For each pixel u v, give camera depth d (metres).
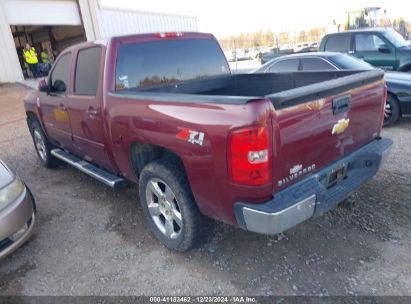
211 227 2.86
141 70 3.48
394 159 4.69
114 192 4.42
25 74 18.75
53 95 4.34
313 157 2.49
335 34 9.66
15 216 2.92
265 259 2.84
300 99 2.25
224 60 4.36
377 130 3.21
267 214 2.15
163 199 2.98
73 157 4.61
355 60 6.82
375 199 3.62
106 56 3.28
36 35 25.53
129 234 3.40
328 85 2.42
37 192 4.60
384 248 2.85
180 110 2.45
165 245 3.10
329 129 2.55
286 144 2.23
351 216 3.34
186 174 2.62
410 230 3.05
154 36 3.60
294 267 2.72
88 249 3.20
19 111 11.24
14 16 15.74
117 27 20.38
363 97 2.85
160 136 2.68
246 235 3.19
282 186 2.31
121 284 2.70
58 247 3.27
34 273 2.92
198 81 3.95
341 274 2.60
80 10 18.47
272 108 2.08
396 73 6.77
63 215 3.89
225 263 2.84
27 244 3.36
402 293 2.38
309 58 6.89
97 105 3.37
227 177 2.25
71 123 4.05
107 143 3.43
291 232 3.16
